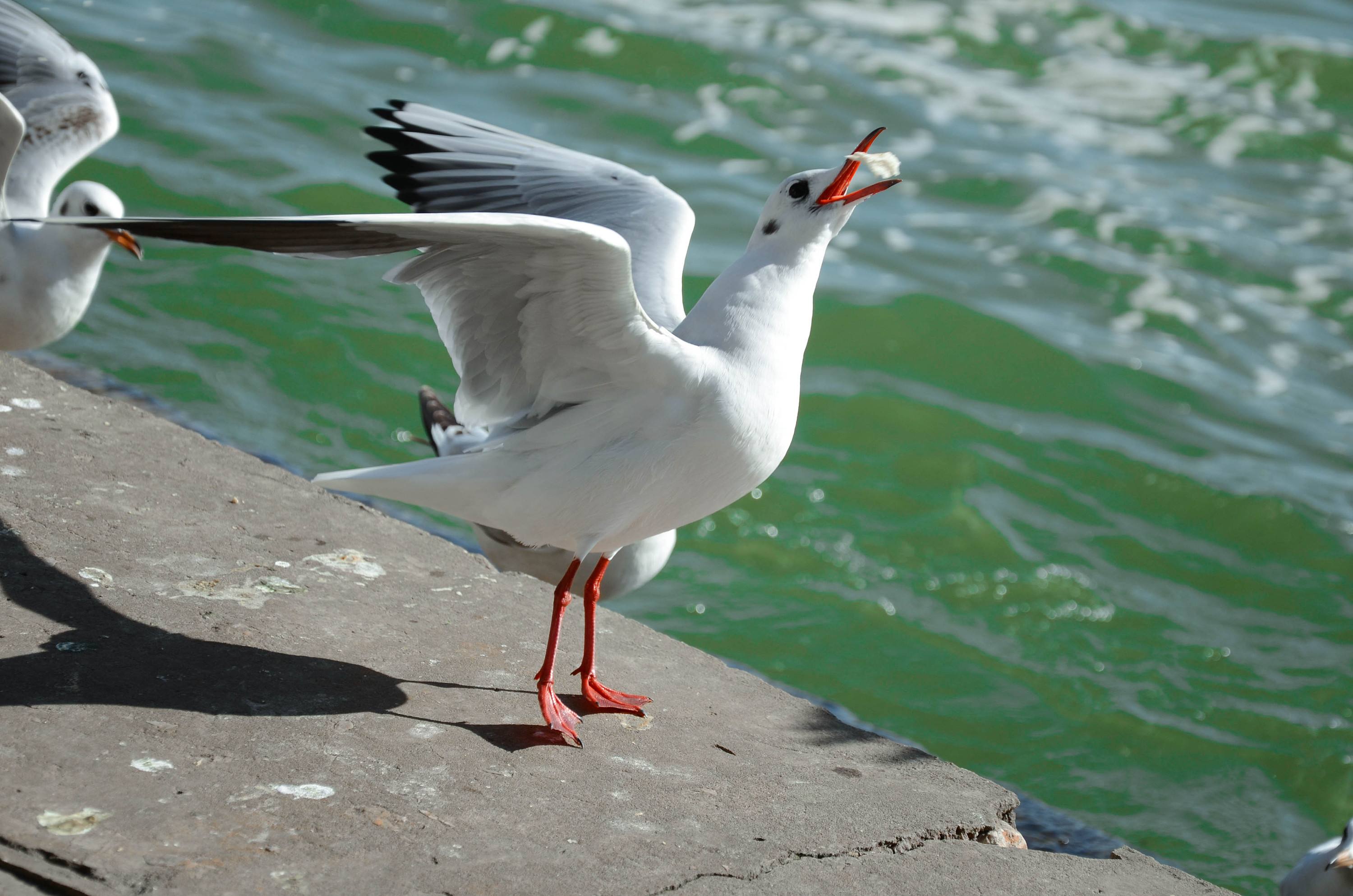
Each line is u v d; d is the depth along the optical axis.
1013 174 14.53
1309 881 5.82
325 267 11.12
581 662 4.57
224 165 12.17
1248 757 7.66
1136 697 8.11
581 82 15.16
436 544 5.20
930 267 12.71
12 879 3.07
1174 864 6.82
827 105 15.45
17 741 3.54
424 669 4.29
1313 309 12.71
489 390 4.30
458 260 3.88
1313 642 8.73
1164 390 11.26
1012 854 3.81
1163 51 18.28
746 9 17.53
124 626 4.18
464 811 3.56
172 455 5.43
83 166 11.73
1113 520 9.84
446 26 15.73
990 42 17.91
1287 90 17.55
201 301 10.45
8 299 7.33
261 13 15.48
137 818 3.31
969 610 8.78
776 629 8.47
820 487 9.92
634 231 5.15
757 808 3.82
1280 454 10.70
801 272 4.23
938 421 10.72
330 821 3.42
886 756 4.27
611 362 3.97
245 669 4.07
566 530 4.20
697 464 4.11
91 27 14.25
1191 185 14.95
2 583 4.28
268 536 4.95
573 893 3.27
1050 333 11.85
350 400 9.77
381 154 5.14
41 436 5.30
